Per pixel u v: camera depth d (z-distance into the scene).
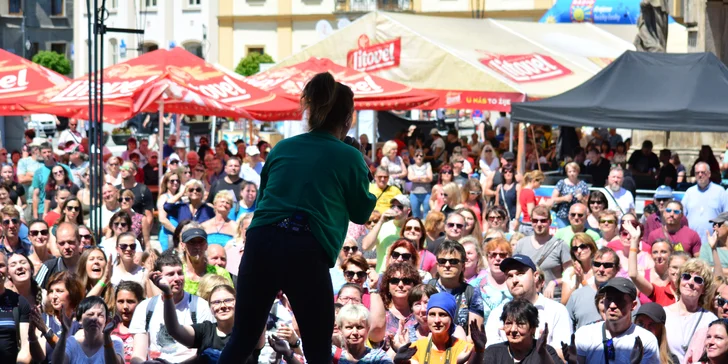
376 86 18.12
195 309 6.70
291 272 3.58
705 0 21.23
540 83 20.45
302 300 3.60
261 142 20.38
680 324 7.29
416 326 7.07
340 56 21.95
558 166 21.06
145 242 11.62
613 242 9.45
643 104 13.91
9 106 14.38
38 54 52.62
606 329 6.46
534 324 5.95
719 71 14.28
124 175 12.37
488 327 7.13
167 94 14.30
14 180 16.12
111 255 8.03
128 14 53.31
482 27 23.38
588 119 14.12
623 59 14.71
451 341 6.25
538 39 24.16
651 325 6.75
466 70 19.95
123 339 7.12
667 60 14.57
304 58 22.53
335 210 3.66
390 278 7.29
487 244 8.13
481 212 13.29
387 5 49.88
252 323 3.65
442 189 13.05
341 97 3.83
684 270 7.24
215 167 16.17
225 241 10.81
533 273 7.12
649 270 8.73
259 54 49.59
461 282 7.43
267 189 3.70
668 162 17.27
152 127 37.34
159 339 6.59
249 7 52.38
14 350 6.71
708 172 11.94
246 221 9.84
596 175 16.92
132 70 14.88
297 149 3.73
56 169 13.99
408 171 16.52
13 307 6.77
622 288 6.35
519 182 14.87
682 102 13.68
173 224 12.16
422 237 9.31
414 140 24.48
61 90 14.69
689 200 12.06
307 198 3.63
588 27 26.81
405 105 17.98
